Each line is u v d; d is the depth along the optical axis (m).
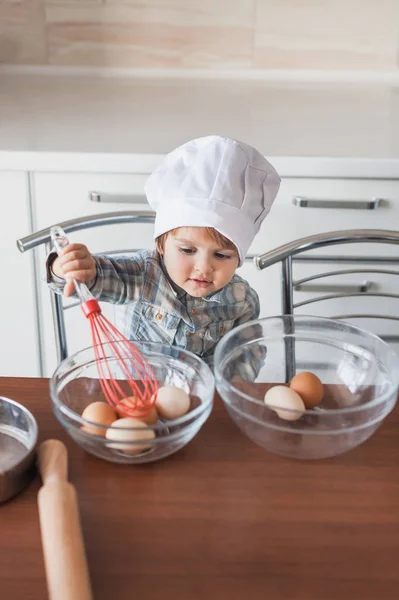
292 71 1.89
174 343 1.22
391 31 1.83
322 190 1.47
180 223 1.01
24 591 0.60
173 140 1.49
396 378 0.79
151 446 0.73
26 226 1.50
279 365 0.93
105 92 1.78
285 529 0.67
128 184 1.46
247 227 1.03
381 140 1.54
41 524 0.63
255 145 1.48
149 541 0.65
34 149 1.40
